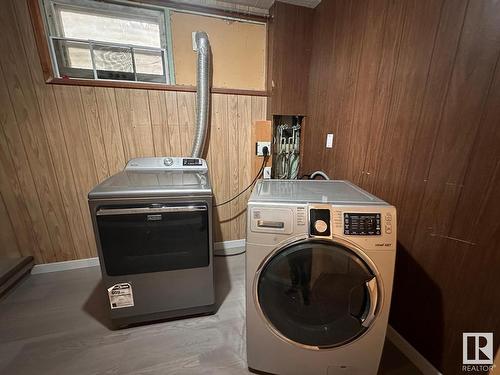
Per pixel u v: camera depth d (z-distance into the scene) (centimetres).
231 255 232
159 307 145
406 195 124
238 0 186
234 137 218
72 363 122
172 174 172
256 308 107
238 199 235
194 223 133
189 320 152
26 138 170
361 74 149
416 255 121
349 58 159
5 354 127
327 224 95
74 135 179
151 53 187
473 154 93
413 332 126
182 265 140
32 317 151
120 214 122
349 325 105
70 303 164
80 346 132
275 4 186
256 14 198
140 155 196
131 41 183
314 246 98
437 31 102
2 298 167
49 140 175
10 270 175
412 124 118
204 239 138
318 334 107
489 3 84
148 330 143
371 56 140
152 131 194
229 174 226
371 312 100
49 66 164
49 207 187
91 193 120
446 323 110
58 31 168
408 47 117
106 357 126
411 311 126
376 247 95
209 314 156
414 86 115
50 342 134
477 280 96
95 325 146
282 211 98
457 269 103
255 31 206
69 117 175
